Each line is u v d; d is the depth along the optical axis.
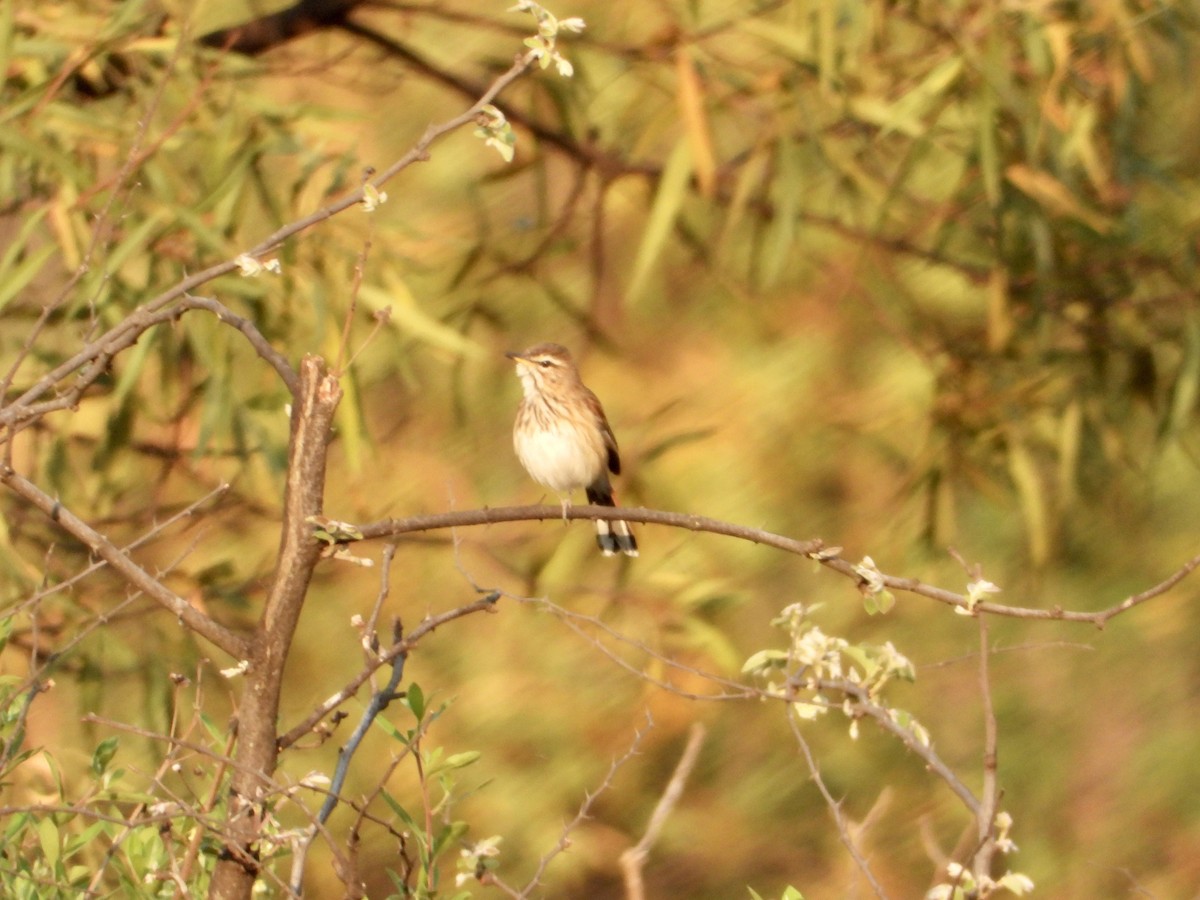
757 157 12.36
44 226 11.73
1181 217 13.37
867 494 15.34
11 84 11.46
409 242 14.17
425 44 16.17
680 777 6.28
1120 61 12.36
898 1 12.38
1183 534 15.66
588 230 16.20
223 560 12.17
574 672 14.60
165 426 12.07
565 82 14.00
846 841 5.70
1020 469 13.26
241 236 12.19
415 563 14.80
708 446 14.91
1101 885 14.45
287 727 13.47
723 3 12.52
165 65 11.64
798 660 5.93
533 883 5.71
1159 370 13.95
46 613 11.15
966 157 12.24
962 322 14.52
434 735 14.03
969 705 15.49
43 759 9.15
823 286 15.34
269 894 5.98
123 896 7.23
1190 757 14.92
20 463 12.33
